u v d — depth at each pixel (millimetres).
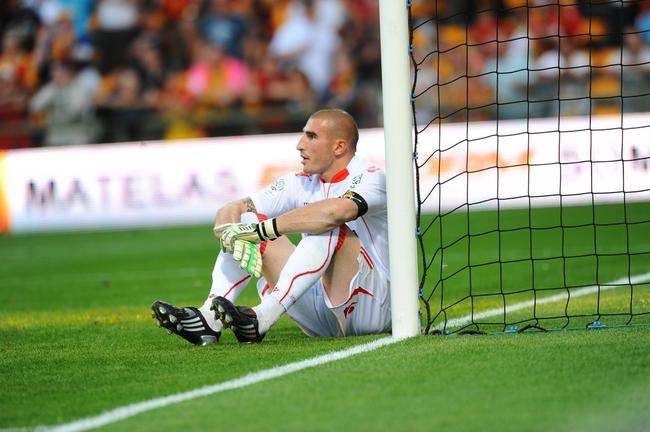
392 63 17984
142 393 15211
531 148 53812
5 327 25094
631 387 14055
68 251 48094
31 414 14172
